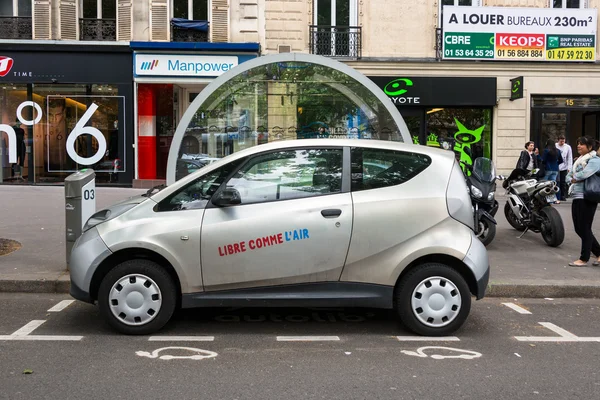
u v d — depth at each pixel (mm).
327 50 16891
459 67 16719
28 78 16531
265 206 5195
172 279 5254
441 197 5266
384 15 16766
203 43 16312
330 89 8977
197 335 5293
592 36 16781
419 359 4715
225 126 8961
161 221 5160
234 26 16766
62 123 16953
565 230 10672
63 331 5340
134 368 4426
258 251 5121
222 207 5191
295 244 5133
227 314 6012
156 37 16625
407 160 5406
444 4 17031
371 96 8875
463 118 17172
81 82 16656
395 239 5168
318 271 5160
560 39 16750
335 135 9062
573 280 7152
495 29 16609
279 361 4633
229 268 5129
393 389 4070
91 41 16484
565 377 4344
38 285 6730
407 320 5254
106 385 4078
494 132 16953
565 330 5598
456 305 5227
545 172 14453
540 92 16922
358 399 3895
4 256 7934
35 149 17031
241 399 3873
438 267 5219
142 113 17031
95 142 17000
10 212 11797
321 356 4766
